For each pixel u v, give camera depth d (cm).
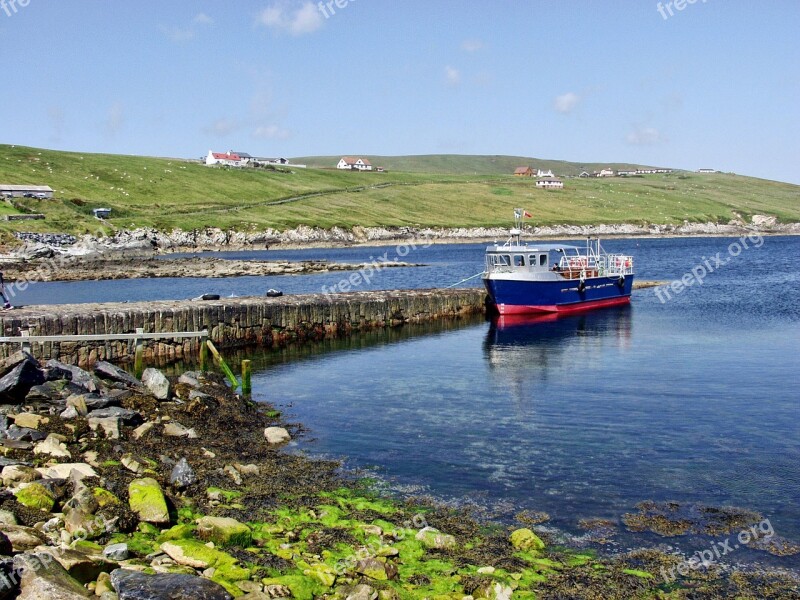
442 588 1280
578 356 3909
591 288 6088
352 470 1989
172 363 3653
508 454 2148
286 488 1789
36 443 1770
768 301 6556
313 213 19250
